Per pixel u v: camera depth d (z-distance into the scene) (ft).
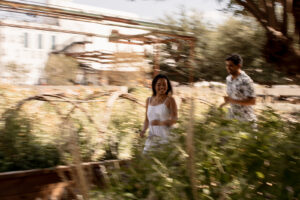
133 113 18.42
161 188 7.50
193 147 7.79
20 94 21.56
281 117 9.97
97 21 20.80
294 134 8.54
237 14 16.08
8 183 11.51
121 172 9.25
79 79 31.76
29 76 27.53
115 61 32.17
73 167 9.14
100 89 24.98
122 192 8.07
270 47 13.14
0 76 25.63
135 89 25.55
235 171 8.03
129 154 14.76
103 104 19.38
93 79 32.19
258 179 7.84
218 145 8.88
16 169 12.67
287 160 7.73
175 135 9.30
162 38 30.09
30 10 20.06
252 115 15.40
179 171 8.21
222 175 8.02
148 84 29.71
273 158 7.88
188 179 8.01
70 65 30.81
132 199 7.89
